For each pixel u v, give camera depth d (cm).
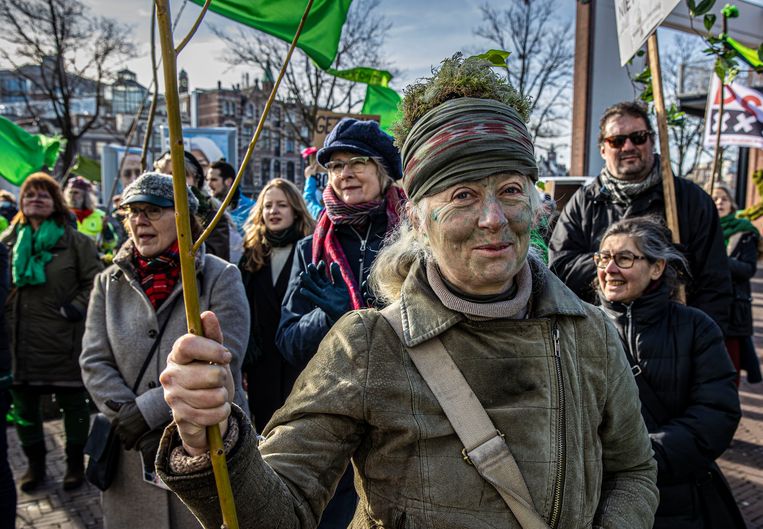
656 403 200
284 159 3278
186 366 84
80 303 377
